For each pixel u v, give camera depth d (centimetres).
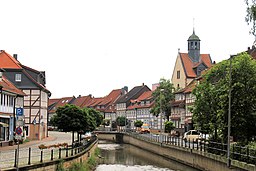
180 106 8944
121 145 8919
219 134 3619
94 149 5916
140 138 7962
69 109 4759
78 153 3653
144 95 13700
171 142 5519
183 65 10612
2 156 3112
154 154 6388
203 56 11069
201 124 4297
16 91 5631
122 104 14838
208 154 3744
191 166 4459
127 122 12688
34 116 7062
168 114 10175
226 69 3903
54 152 3497
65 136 8275
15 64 7138
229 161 3145
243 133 3366
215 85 4044
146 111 12650
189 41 10856
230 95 3198
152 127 11750
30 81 7125
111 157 5872
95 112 8900
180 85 10712
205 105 4225
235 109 3366
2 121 5047
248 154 2888
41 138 7162
